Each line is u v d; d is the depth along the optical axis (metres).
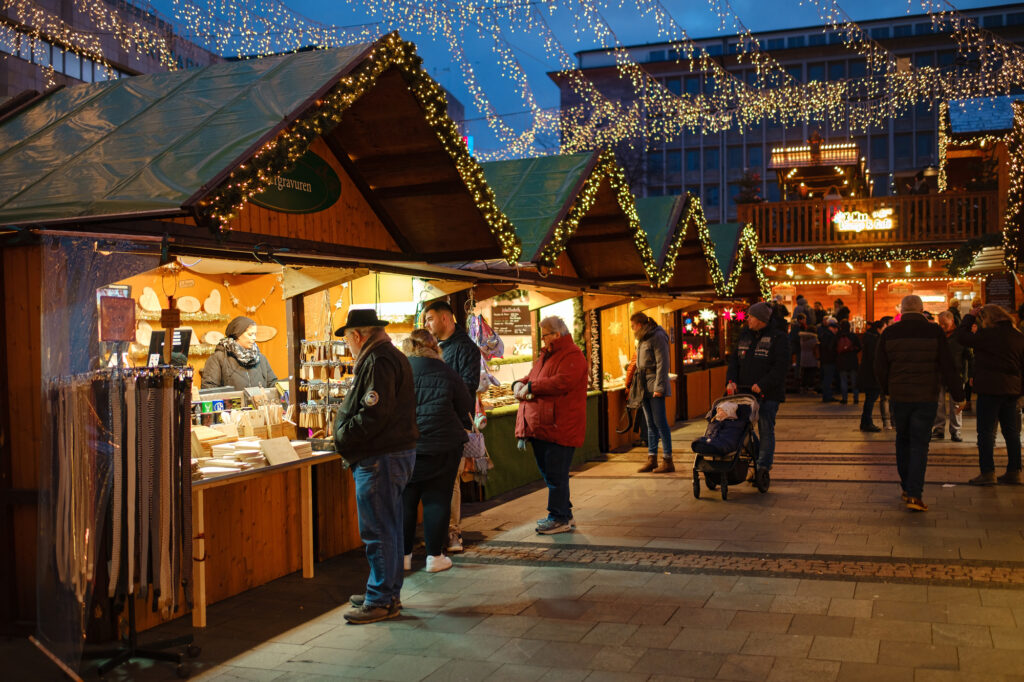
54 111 6.43
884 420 14.10
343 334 5.75
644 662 4.65
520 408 7.83
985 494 8.85
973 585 5.78
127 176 5.16
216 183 4.82
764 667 4.51
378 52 5.97
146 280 8.53
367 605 5.55
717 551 6.90
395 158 7.08
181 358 5.82
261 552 6.52
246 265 8.56
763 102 43.84
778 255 23.67
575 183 9.28
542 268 8.78
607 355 13.21
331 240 7.06
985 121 20.67
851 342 18.28
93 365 4.92
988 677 4.28
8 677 4.72
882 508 8.32
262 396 7.22
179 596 5.05
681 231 12.32
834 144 25.58
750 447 9.36
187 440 5.07
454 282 8.91
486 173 9.85
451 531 7.15
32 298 5.23
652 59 69.81
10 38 26.67
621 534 7.60
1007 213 13.56
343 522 7.41
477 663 4.74
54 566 4.82
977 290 23.94
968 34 23.81
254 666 4.82
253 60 6.30
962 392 7.96
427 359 6.62
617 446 13.26
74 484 4.81
